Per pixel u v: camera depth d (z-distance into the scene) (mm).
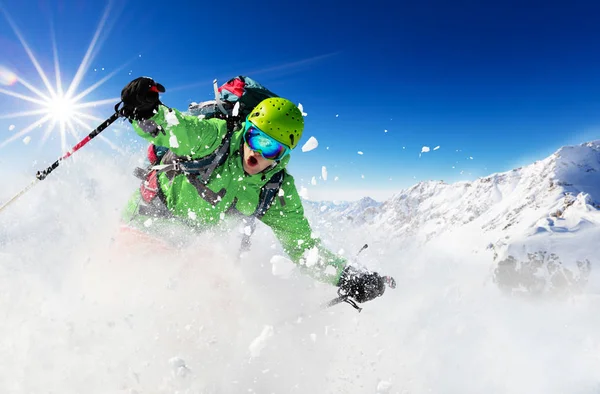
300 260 3756
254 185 3260
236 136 3150
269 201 3369
